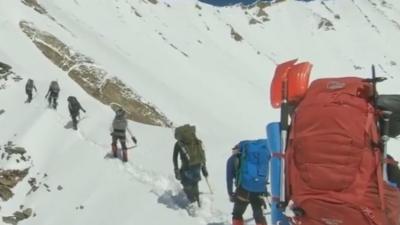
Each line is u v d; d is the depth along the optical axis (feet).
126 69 187.62
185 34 535.60
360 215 9.17
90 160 49.70
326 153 9.57
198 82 321.52
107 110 78.95
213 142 65.87
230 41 611.47
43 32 137.59
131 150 54.24
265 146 25.31
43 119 61.98
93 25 303.48
